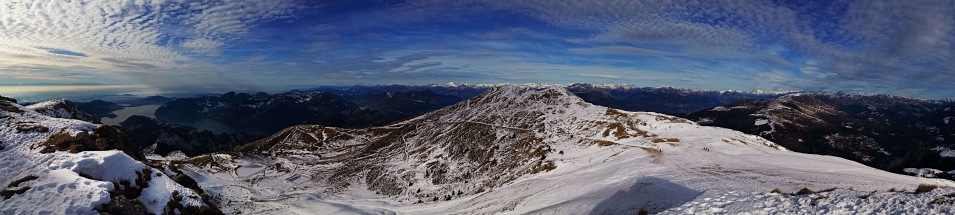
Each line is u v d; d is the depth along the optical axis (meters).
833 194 30.95
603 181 53.34
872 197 28.67
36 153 37.84
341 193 99.44
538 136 124.81
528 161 95.25
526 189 63.59
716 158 64.00
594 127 132.62
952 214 23.23
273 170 131.00
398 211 68.06
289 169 134.50
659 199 37.75
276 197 85.06
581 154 91.06
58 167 33.69
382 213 64.75
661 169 54.41
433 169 114.62
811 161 59.69
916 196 27.27
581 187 53.25
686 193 38.16
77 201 27.88
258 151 183.12
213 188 82.44
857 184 37.44
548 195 53.56
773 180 41.59
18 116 53.28
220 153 148.62
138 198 34.47
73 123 55.50
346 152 169.25
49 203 27.47
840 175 44.53
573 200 45.16
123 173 36.12
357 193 100.69
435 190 93.38
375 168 129.12
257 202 67.12
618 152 81.31
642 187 43.84
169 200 36.06
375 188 106.50
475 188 83.56
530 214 44.25
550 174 72.38
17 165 34.22
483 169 104.94
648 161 63.12
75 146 42.41
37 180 30.78
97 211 27.73
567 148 101.69
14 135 43.19
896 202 26.73
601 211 38.91
